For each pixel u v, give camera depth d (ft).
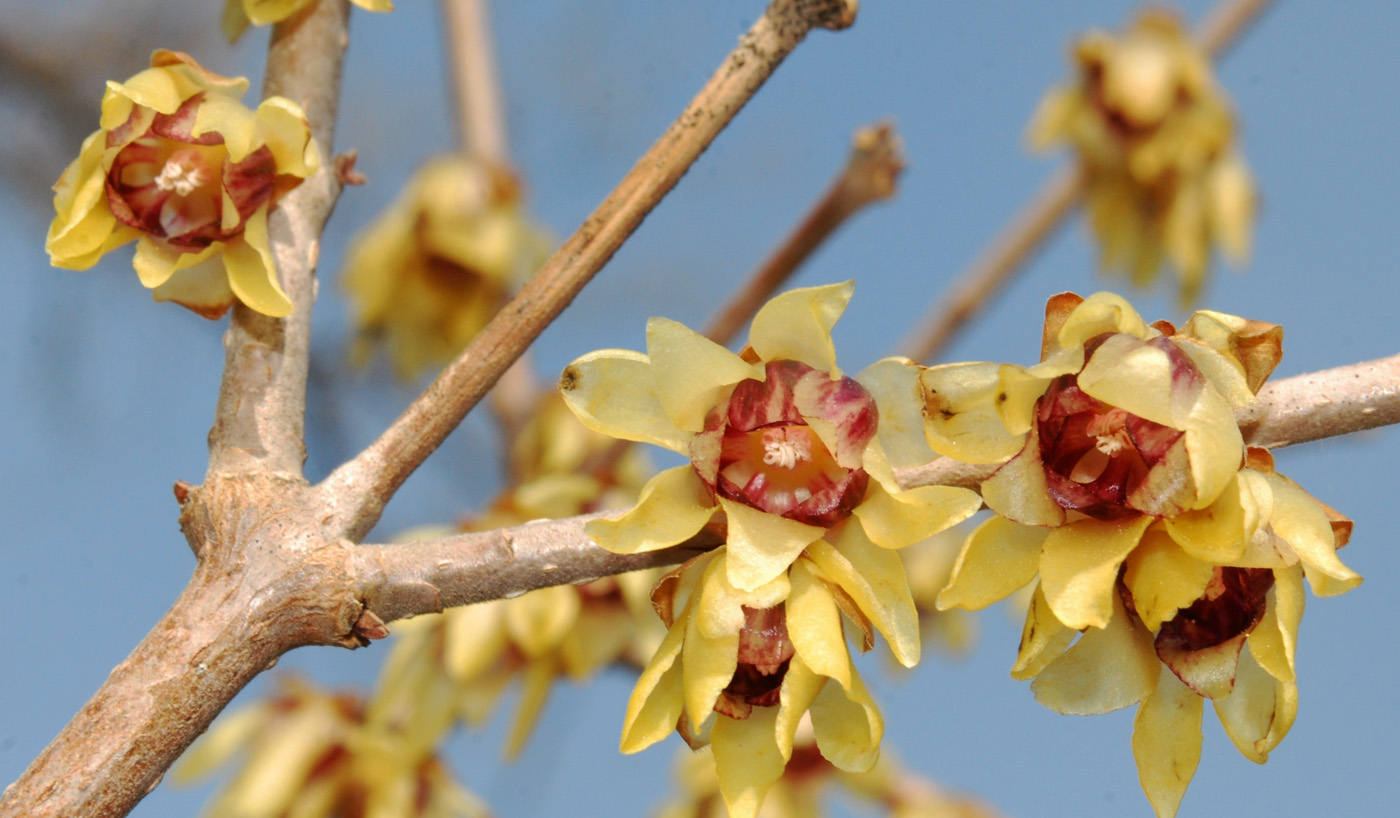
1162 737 1.19
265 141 1.23
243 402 1.22
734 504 1.18
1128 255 1.78
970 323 1.71
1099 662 1.19
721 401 1.19
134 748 1.17
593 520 1.18
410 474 1.21
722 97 1.21
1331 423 1.19
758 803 1.19
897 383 1.18
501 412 1.80
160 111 1.22
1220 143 1.75
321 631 1.19
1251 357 1.18
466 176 1.85
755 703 1.19
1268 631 1.17
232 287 1.23
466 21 1.93
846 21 1.21
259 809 1.57
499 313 1.21
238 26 1.28
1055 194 1.74
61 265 1.23
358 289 1.86
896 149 1.32
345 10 1.28
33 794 1.16
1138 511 1.17
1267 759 1.19
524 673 1.57
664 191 1.21
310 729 1.62
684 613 1.18
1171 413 1.16
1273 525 1.17
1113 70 1.75
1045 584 1.17
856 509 1.18
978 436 1.18
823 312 1.18
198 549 1.20
